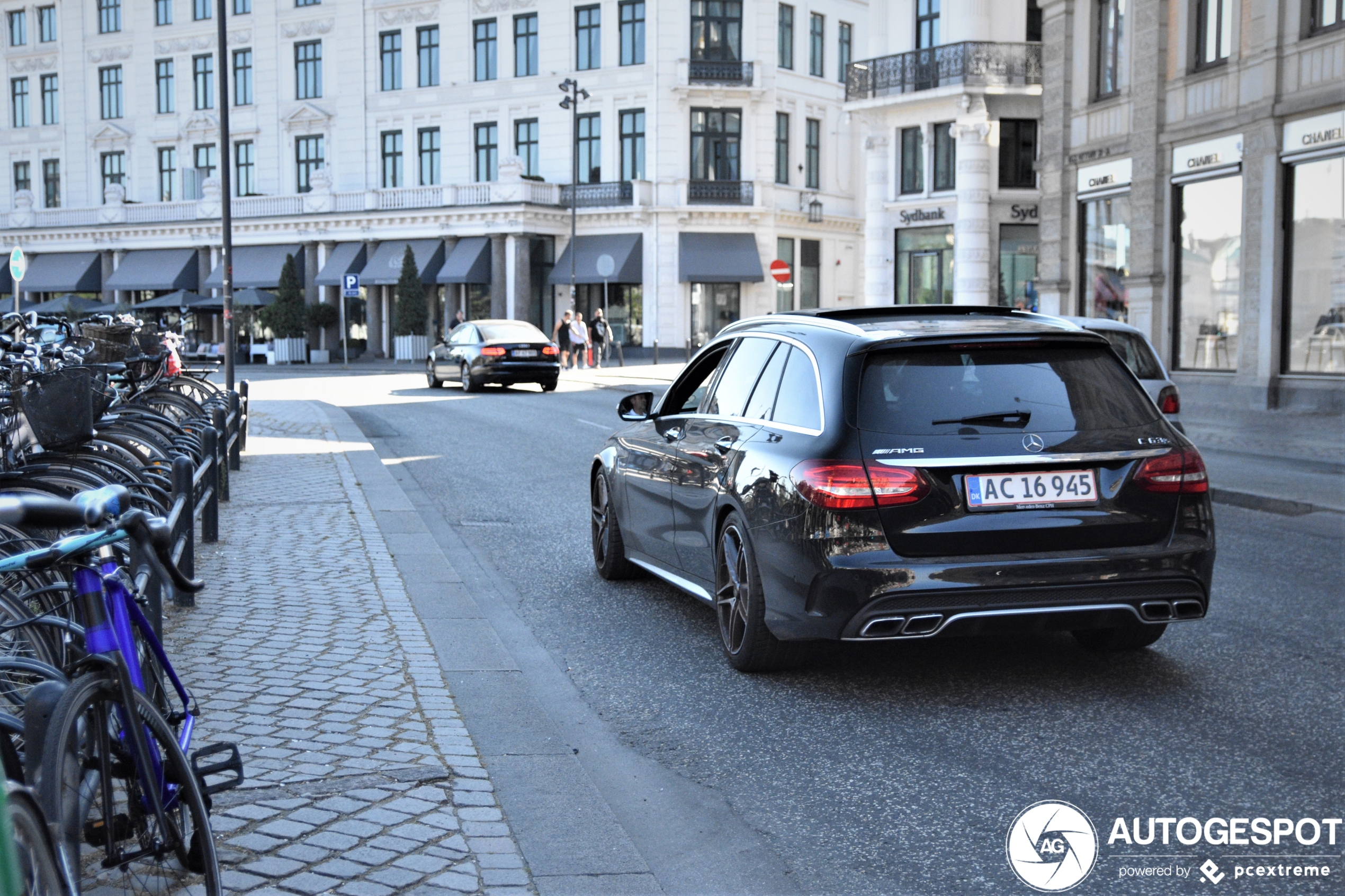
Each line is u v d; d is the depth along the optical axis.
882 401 5.61
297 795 4.26
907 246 37.50
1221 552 9.52
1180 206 22.97
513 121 52.44
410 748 4.80
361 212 53.53
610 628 7.14
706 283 50.06
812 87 52.00
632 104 49.84
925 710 5.51
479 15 52.81
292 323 52.50
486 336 30.22
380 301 54.59
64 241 62.38
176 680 3.35
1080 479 5.52
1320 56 19.08
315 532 9.79
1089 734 5.14
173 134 61.03
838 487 5.43
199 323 58.81
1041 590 5.42
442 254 52.03
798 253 52.00
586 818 4.20
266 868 3.66
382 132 55.41
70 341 9.83
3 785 1.58
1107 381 5.85
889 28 36.09
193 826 3.07
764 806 4.43
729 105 49.66
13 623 3.35
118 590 2.95
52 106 64.56
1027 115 34.91
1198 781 4.59
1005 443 5.50
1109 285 25.55
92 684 2.74
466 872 3.69
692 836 4.17
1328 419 18.75
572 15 50.84
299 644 6.38
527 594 8.07
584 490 13.18
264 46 57.97
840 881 3.80
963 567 5.37
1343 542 9.98
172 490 7.22
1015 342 5.84
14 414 6.68
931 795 4.50
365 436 18.97
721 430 6.60
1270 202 20.11
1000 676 6.04
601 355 42.19
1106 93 25.41
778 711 5.54
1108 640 6.40
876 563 5.37
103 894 2.79
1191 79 22.27
